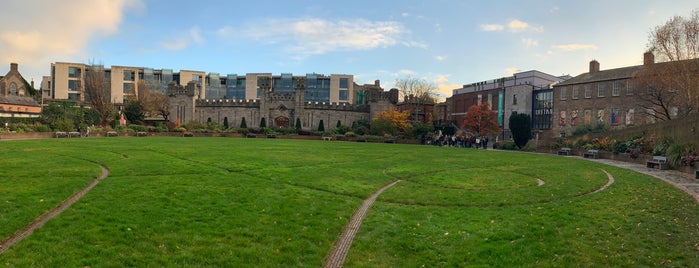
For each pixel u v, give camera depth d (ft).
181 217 33.83
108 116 225.97
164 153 85.61
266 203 39.58
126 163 65.98
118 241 28.14
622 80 177.68
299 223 33.40
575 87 199.62
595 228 32.58
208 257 26.07
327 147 127.34
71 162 65.41
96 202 37.63
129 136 183.62
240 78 397.39
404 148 137.39
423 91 310.45
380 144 172.96
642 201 42.24
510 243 29.37
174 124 229.45
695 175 62.44
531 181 58.75
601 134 126.72
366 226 33.50
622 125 176.24
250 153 92.07
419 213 37.60
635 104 171.01
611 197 44.93
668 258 26.12
